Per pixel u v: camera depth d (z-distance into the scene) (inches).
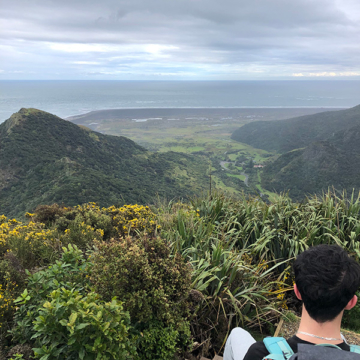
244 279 112.0
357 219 159.2
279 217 153.9
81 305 65.4
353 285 30.0
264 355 32.5
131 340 74.1
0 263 116.6
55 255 136.6
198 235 135.2
